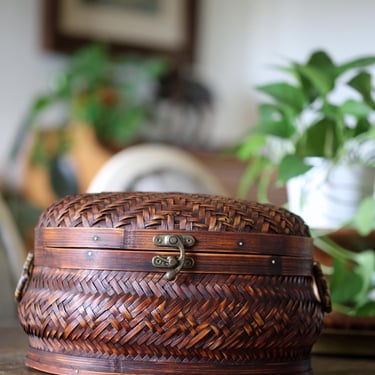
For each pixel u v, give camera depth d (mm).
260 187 1520
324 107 1305
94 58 3541
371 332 1234
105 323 877
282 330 911
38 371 949
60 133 3463
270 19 4117
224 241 886
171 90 3877
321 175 1349
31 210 3451
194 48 4023
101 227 893
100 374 887
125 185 1930
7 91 3699
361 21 3924
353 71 3434
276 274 914
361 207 1281
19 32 3711
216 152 3654
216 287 881
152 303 871
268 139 1489
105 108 3463
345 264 1297
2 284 1787
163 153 2010
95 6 3828
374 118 2350
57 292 913
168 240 871
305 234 964
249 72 4129
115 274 884
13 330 1447
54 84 3645
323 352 1237
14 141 3611
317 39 4016
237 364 895
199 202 906
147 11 3932
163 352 875
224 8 4098
